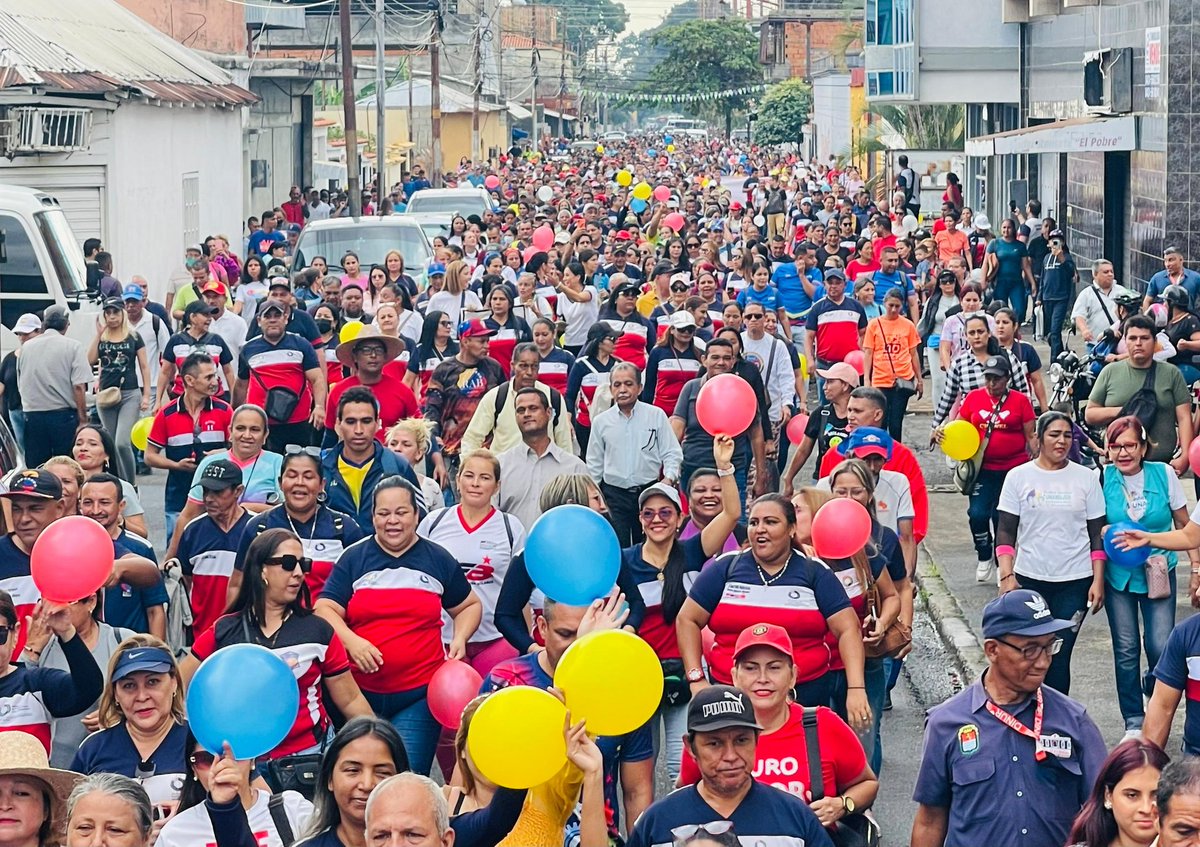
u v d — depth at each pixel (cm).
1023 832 609
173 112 3042
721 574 770
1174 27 2461
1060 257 2441
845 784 646
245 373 1376
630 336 1550
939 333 1961
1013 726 616
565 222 3416
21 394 1555
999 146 3005
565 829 687
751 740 567
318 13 5134
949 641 1202
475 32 7344
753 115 11775
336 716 756
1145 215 2652
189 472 1258
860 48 8319
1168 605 938
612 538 700
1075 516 944
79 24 2969
